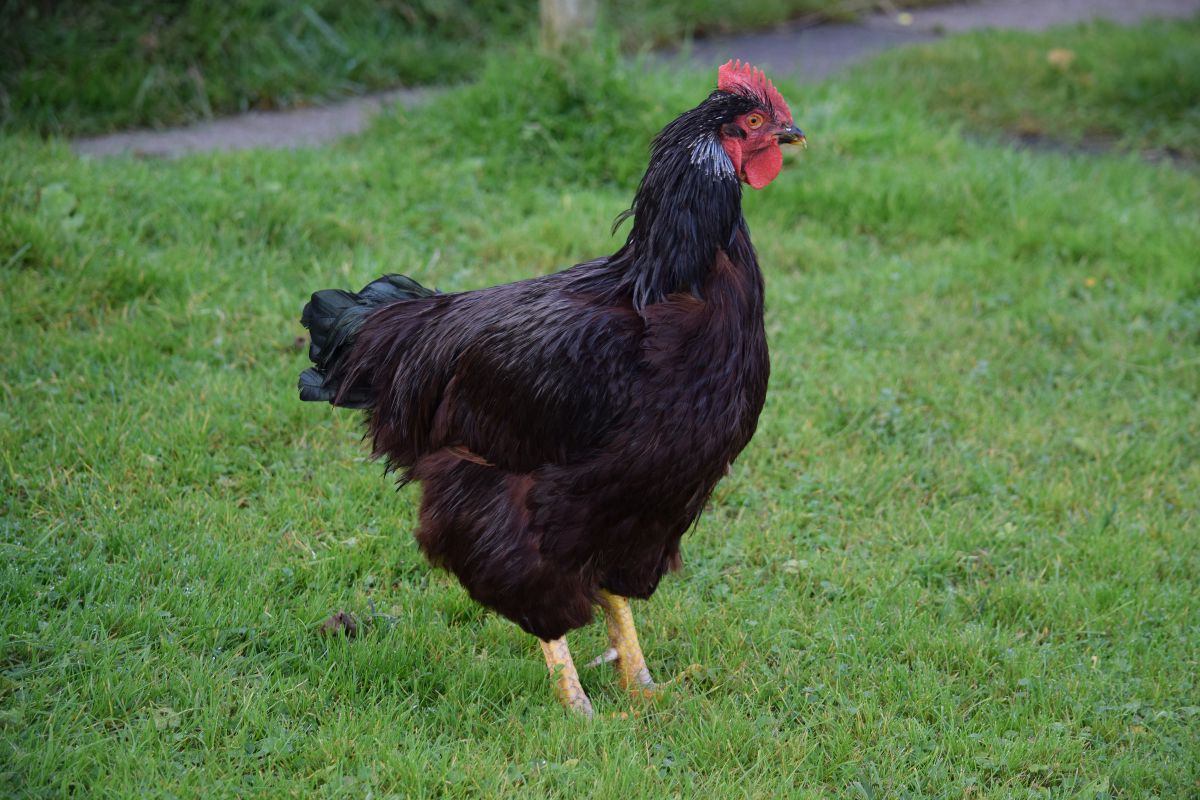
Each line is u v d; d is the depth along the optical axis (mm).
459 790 3492
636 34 11805
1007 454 5652
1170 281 7301
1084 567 4871
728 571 4812
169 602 4230
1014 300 7141
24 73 9031
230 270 6668
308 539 4734
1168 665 4258
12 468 4871
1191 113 10516
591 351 3438
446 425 3814
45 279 6230
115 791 3342
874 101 9891
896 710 4016
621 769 3590
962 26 13422
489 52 10062
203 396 5535
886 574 4750
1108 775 3689
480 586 3773
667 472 3488
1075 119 10562
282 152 8320
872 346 6570
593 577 3789
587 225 7543
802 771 3717
